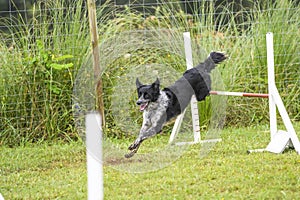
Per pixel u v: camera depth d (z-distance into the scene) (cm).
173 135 972
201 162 1024
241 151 1109
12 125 1308
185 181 917
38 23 1379
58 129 1307
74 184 947
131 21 1371
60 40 1366
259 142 1178
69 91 1318
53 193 903
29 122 1310
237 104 1377
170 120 909
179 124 968
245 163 1009
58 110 1318
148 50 991
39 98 1314
